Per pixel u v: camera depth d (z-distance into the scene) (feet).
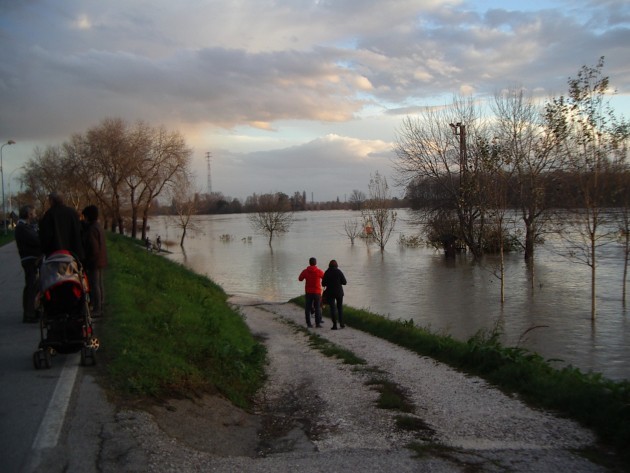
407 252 167.43
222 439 18.15
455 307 75.36
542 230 121.08
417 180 143.64
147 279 46.34
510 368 27.99
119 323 27.30
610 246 141.69
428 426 20.58
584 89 73.05
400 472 15.62
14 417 16.66
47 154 227.61
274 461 16.43
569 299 79.20
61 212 23.97
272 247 205.05
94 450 14.75
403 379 28.96
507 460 16.74
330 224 385.09
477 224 140.05
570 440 18.62
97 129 176.86
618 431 18.38
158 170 188.75
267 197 306.76
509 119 108.27
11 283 45.39
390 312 72.13
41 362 21.13
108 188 191.31
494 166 95.20
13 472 13.41
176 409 19.08
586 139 74.18
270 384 28.40
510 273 108.47
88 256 27.78
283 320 57.21
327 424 21.21
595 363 45.70
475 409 22.81
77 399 18.11
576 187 78.59
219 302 52.24
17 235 29.09
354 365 32.96
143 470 14.07
